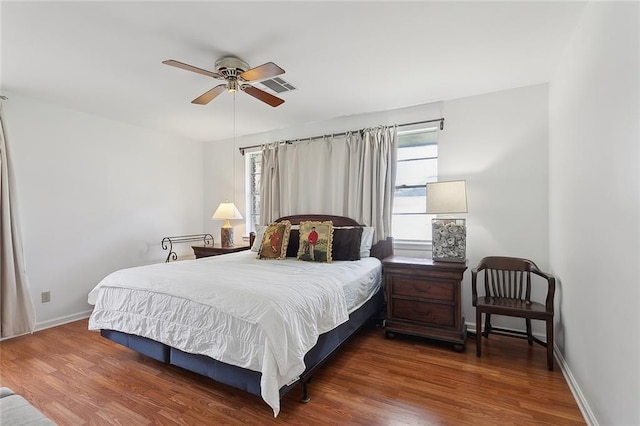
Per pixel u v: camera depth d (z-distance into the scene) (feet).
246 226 15.70
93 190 12.30
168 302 6.84
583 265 6.20
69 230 11.60
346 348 9.07
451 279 8.98
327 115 12.46
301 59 7.90
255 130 14.67
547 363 7.79
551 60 8.01
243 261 10.14
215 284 6.68
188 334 6.45
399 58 7.90
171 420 5.89
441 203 9.54
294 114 12.33
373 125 12.15
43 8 5.82
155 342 7.25
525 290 9.53
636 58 4.09
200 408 6.24
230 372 6.11
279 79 9.13
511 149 9.91
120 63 8.07
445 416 5.95
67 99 10.64
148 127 14.08
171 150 15.34
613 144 4.83
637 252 4.10
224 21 6.30
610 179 4.94
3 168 9.67
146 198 14.23
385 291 10.00
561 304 7.97
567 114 7.33
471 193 10.46
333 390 6.86
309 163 13.35
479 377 7.36
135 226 13.76
